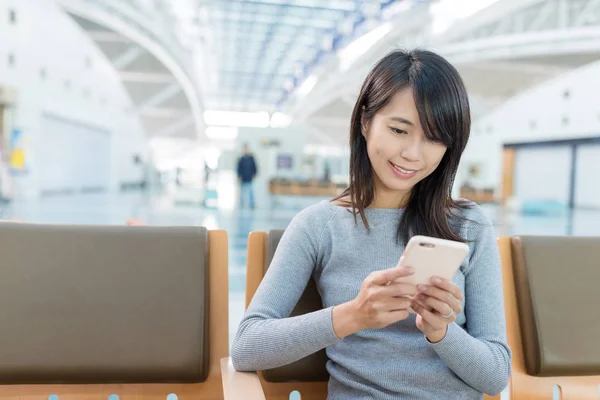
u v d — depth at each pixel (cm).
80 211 1036
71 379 95
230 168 1516
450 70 86
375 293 73
